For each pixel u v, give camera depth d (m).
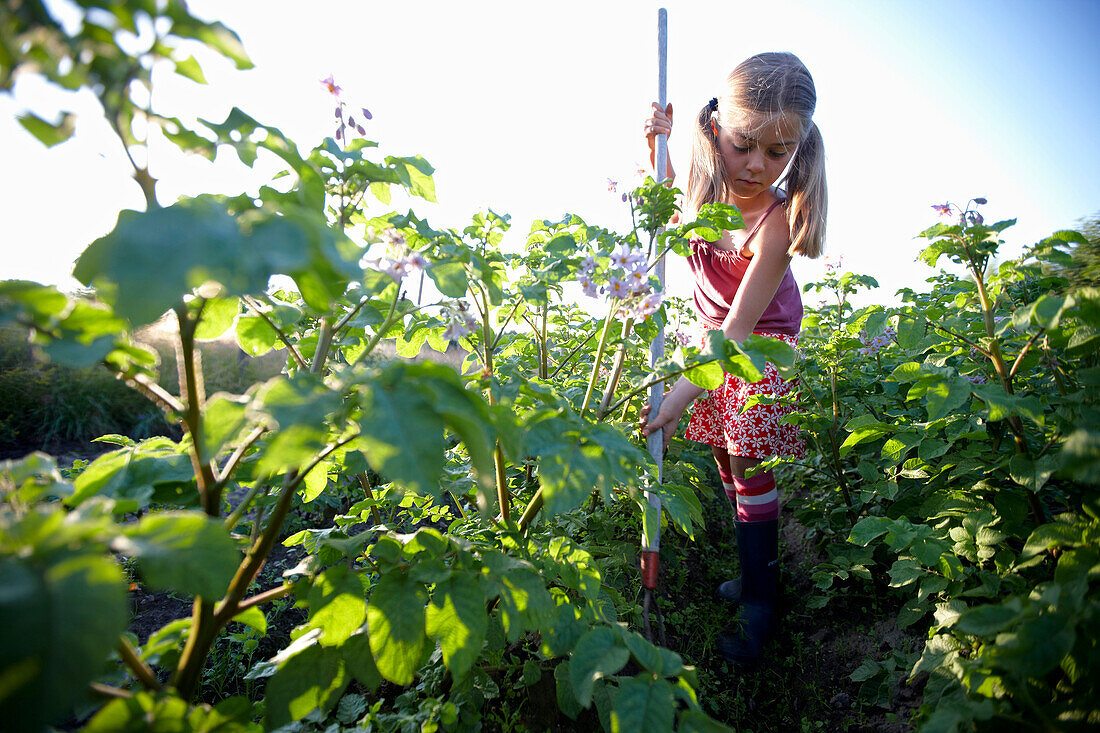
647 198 1.83
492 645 1.70
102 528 0.74
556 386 2.37
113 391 4.73
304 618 2.39
